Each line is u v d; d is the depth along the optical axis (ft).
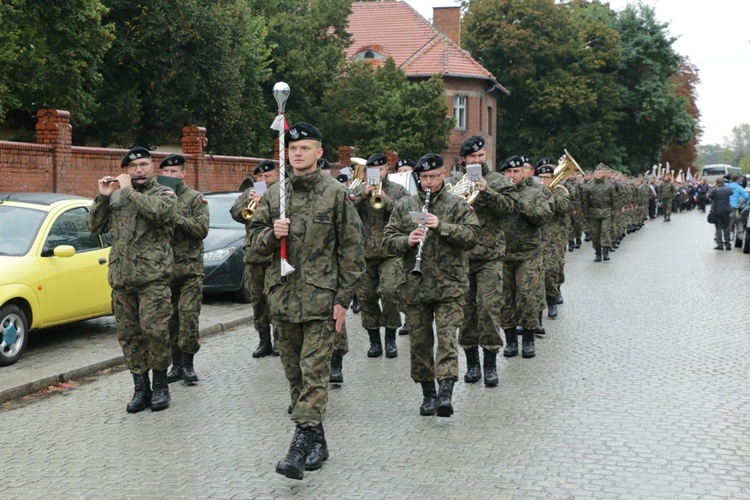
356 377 27.22
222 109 88.79
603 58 180.86
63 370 27.09
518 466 18.13
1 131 82.43
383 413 22.65
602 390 24.88
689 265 61.82
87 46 70.74
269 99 107.65
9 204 31.63
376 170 29.09
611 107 180.14
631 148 195.52
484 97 154.51
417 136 109.19
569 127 176.55
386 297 29.76
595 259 66.33
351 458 18.79
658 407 22.85
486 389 25.25
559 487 16.83
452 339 21.91
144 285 22.84
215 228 44.21
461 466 18.16
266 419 22.24
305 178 17.80
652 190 134.00
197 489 16.98
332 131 108.78
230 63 88.28
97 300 32.50
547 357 29.78
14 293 28.40
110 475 17.94
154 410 23.20
